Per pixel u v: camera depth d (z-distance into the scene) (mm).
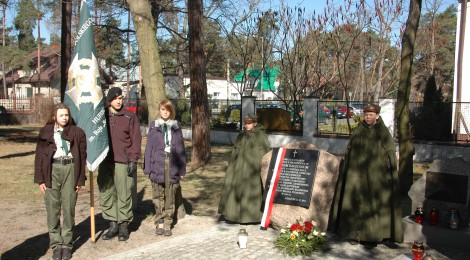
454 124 13773
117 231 6320
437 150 13570
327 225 6289
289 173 6598
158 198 6449
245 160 6758
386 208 5676
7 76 56938
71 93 5895
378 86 22953
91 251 5746
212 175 11391
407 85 9047
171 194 6359
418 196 6422
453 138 13711
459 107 13781
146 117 23922
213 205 8406
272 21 22297
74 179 5352
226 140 19141
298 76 21531
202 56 12617
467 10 16953
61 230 5609
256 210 6719
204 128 12727
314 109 15938
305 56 20953
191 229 6766
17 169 12164
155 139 6293
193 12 12367
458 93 17219
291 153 6668
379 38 23781
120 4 21500
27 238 6273
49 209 5297
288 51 20797
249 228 6754
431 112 14195
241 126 18328
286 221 6473
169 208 6379
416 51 27094
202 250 5750
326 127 16141
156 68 8812
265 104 18359
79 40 5941
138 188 9688
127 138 6137
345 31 21188
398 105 9203
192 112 12805
